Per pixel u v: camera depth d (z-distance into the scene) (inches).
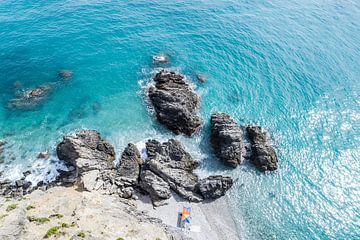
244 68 2652.6
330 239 1701.5
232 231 1686.8
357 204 1866.4
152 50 2711.6
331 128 2276.1
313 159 2081.7
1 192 1692.9
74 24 2874.0
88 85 2370.8
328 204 1856.5
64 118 2143.2
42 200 1523.1
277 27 3189.0
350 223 1775.3
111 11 3117.6
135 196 1763.0
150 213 1690.5
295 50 2901.1
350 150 2149.4
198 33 2972.4
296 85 2559.1
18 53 2527.1
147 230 1441.9
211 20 3176.7
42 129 2064.5
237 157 1971.0
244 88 2482.8
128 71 2502.5
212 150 2052.2
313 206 1843.0
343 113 2384.4
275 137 2190.0
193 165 1952.5
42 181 1777.8
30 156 1911.9
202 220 1707.7
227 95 2413.9
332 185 1951.3
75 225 1302.9
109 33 2822.3
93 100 2279.8
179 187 1801.2
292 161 2059.5
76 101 2261.3
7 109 2162.9
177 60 2652.6
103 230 1321.4
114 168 1871.3
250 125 2202.3
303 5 3683.6
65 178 1807.3
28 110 2170.3
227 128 2022.6
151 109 2245.3
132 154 1897.1
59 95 2284.7
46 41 2662.4
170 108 2098.9
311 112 2365.9
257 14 3380.9
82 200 1535.4
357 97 2513.5
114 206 1589.6
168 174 1813.5
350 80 2655.0
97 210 1466.5
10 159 1886.1
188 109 2160.4
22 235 1186.6
